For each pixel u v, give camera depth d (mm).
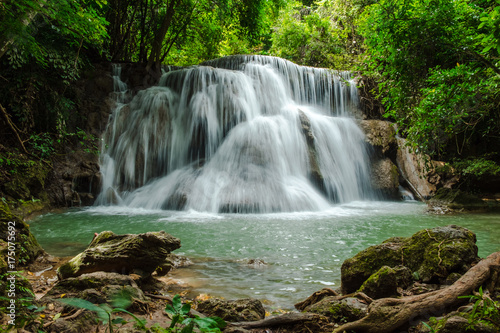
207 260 6148
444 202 13195
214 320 2039
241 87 16297
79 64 15117
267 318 3205
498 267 3332
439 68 6516
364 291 3621
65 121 13859
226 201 12133
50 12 6410
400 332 2955
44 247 7059
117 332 2760
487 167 14438
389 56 6070
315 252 6723
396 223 9914
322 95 19078
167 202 12750
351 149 16641
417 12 5488
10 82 11953
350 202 15281
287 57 24500
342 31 23594
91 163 14047
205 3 18406
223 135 15617
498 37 3990
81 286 3525
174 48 22531
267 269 5629
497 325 2578
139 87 16781
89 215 11156
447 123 6590
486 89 5891
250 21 21359
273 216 11242
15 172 11094
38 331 2471
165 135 15266
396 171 16688
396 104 6891
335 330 3000
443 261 3836
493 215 11414
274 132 14758
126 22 19609
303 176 14742
